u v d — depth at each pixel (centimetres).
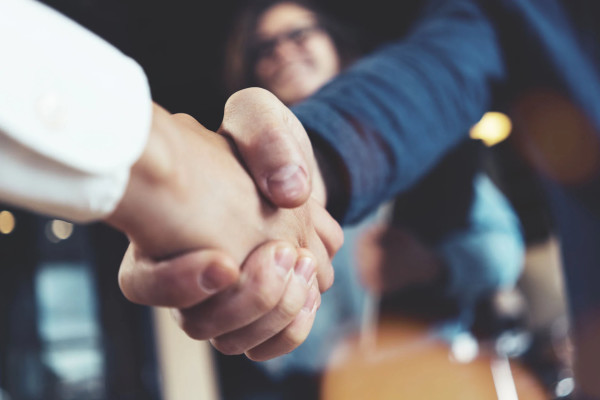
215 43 197
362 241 130
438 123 61
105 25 231
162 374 251
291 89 120
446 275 128
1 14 28
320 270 45
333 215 53
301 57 119
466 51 67
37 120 28
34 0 30
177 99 206
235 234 38
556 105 73
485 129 125
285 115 46
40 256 297
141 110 32
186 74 204
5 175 29
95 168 30
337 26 124
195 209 37
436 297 131
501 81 71
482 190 129
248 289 38
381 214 128
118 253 298
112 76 31
